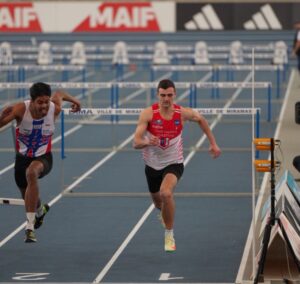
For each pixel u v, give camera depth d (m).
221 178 32.31
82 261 22.23
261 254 20.02
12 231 25.19
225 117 46.94
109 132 42.62
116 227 25.61
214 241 24.00
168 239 21.28
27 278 20.73
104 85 40.06
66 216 26.94
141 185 31.27
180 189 30.58
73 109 23.05
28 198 21.58
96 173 33.38
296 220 22.17
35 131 21.95
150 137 21.77
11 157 36.47
